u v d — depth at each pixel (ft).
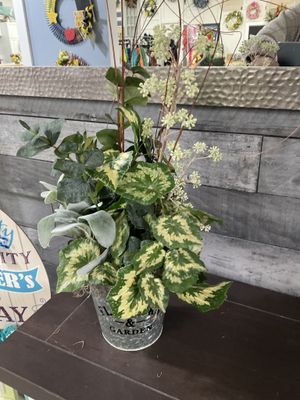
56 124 1.74
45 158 3.34
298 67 2.14
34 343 2.34
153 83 1.76
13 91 3.18
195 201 2.81
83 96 2.86
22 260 3.34
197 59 2.02
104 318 2.16
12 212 3.86
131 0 2.29
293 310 2.56
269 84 2.23
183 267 1.78
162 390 1.98
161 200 1.91
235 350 2.22
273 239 2.66
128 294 1.82
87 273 1.87
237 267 2.88
